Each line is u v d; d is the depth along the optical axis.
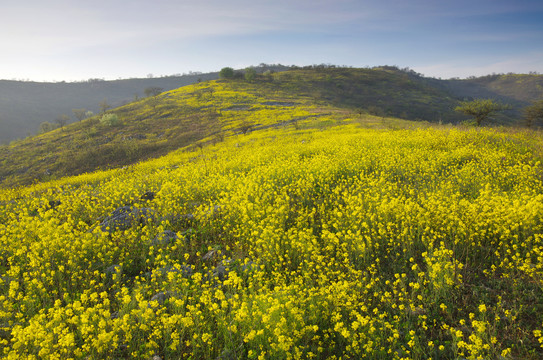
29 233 8.99
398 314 5.69
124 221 10.17
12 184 52.41
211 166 19.77
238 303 5.45
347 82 148.25
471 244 7.13
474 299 5.81
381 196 10.62
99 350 4.50
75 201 13.12
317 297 5.74
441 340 5.08
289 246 7.91
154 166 28.84
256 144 34.28
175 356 4.84
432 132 22.78
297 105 79.00
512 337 4.94
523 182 11.16
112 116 78.56
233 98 89.12
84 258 7.74
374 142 21.09
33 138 80.56
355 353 4.91
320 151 21.25
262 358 4.34
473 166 13.55
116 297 6.34
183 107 84.12
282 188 13.04
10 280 7.01
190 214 10.82
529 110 41.66
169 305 5.89
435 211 8.34
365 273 6.68
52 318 5.54
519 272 6.05
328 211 10.00
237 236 8.62
